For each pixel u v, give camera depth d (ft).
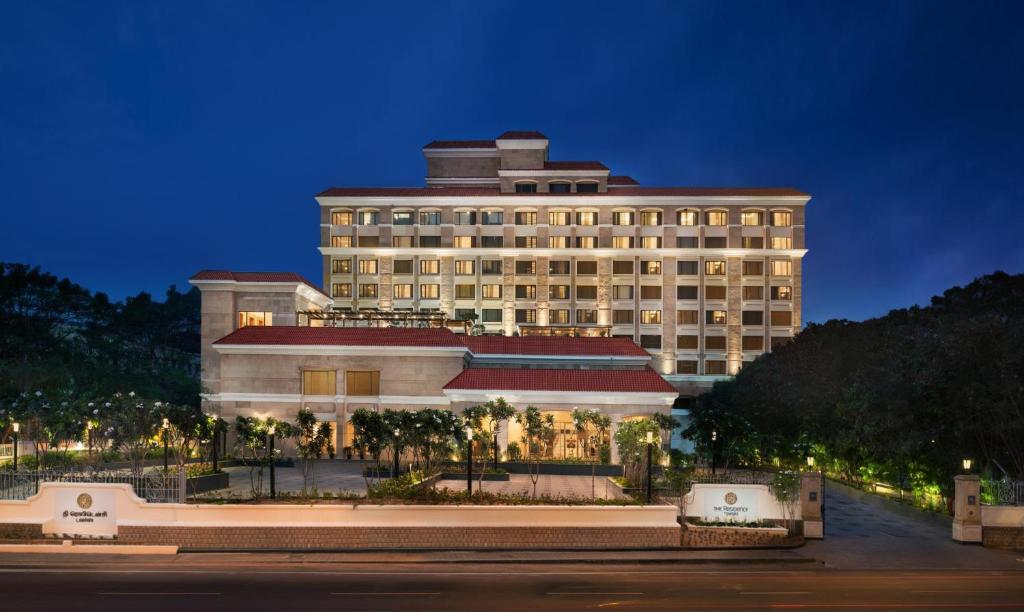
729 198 353.72
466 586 71.87
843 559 87.04
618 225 360.69
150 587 70.64
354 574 76.84
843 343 196.13
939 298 207.62
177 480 95.09
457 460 155.43
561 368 193.47
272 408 178.91
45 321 302.86
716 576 78.07
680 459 150.20
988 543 95.45
